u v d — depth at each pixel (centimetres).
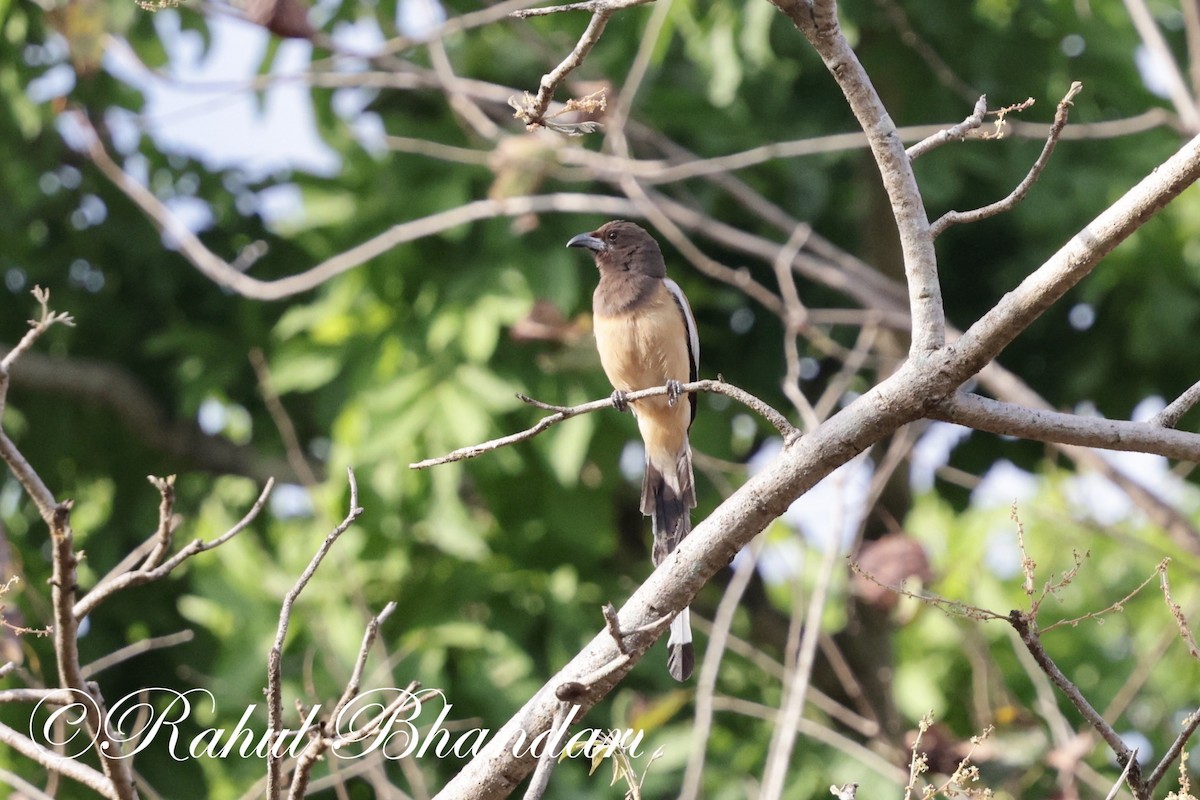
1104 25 1396
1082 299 1441
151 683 1342
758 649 1392
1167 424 550
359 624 1176
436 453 1240
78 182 1506
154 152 1517
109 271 1555
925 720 563
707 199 1391
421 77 1171
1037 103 1373
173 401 1571
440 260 1338
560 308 1273
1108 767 1233
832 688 1344
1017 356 1499
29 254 1520
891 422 551
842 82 559
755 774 1210
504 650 1227
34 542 1445
